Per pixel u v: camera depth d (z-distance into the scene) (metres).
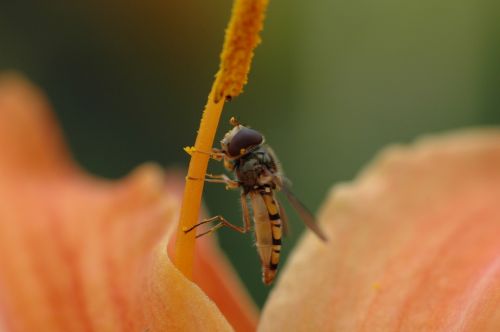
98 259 0.11
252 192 0.12
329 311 0.11
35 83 0.17
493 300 0.11
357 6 0.16
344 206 0.12
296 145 0.16
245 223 0.12
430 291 0.11
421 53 0.16
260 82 0.16
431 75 0.16
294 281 0.12
